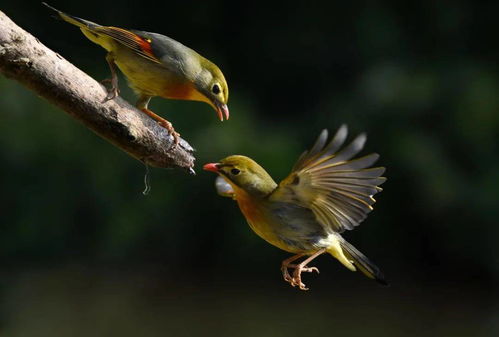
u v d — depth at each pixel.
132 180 16.12
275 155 15.88
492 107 15.52
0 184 15.85
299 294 15.05
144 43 6.67
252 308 14.52
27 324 13.76
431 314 14.40
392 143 15.80
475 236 15.35
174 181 16.02
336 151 5.54
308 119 17.62
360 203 5.84
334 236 6.41
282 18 18.39
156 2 18.39
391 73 16.66
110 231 15.94
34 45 5.46
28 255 15.82
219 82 6.92
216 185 6.91
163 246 15.97
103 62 16.78
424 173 15.41
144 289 15.12
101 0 17.92
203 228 15.91
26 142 15.90
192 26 18.58
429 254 15.91
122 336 13.38
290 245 6.29
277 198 6.04
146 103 6.92
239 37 18.58
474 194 15.29
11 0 16.95
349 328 13.81
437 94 15.85
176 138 6.12
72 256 15.87
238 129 16.25
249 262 15.75
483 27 17.53
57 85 5.57
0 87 15.90
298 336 13.45
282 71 18.36
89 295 14.84
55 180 16.02
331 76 18.03
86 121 5.77
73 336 13.34
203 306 14.62
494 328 13.76
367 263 6.52
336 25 18.11
